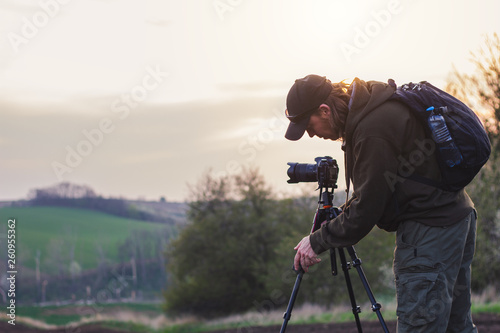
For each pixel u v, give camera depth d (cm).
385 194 264
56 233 15100
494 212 1683
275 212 3784
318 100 284
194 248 3947
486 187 1688
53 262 13850
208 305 3819
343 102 283
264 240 3756
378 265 2512
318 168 315
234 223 3819
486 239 1686
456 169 263
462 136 261
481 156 262
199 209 4025
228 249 3731
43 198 16700
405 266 273
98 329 2334
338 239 280
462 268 291
